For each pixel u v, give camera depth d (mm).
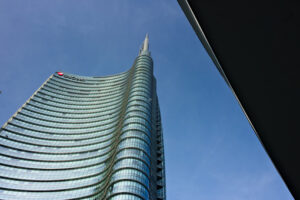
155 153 96625
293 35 4887
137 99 98938
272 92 5559
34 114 117500
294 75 5125
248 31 5348
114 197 59750
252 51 5438
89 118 123000
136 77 118750
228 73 5992
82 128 116062
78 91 146125
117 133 93625
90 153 99312
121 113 106875
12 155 94188
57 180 87875
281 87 5387
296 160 5961
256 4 5145
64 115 123625
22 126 108312
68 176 89250
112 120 115750
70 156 99188
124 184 62406
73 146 104625
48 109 124125
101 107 130625
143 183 64375
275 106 5664
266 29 5156
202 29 5879
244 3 5266
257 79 5629
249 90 5867
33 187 84812
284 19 4922
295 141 5750
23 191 83000
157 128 113875
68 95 139750
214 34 5770
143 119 88125
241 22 5375
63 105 130625
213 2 5574
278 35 5043
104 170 86625
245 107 6184
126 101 105562
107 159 90688
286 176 6348
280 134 5922
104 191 71188
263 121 6035
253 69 5578
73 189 83812
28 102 122312
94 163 93250
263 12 5113
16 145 98875
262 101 5793
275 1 4953
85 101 137625
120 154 72562
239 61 5684
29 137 104688
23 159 94438
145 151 74875
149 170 71125
